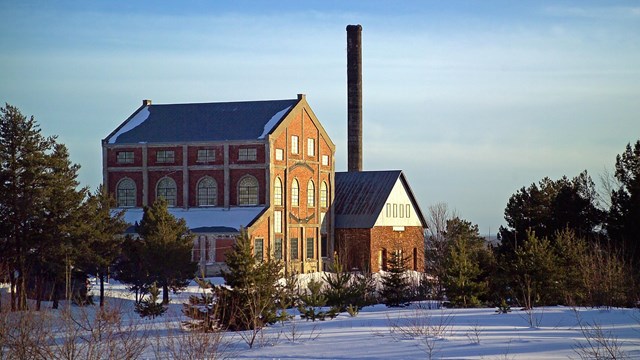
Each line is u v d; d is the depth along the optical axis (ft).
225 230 256.52
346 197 305.94
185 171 271.08
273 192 266.77
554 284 146.51
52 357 79.05
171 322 122.93
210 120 278.26
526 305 135.13
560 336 92.79
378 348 87.56
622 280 140.05
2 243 171.63
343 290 155.12
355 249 296.10
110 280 220.02
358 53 347.97
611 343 84.64
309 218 285.64
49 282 181.47
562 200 205.57
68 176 177.78
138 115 286.87
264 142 265.13
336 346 90.63
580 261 150.51
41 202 171.42
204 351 82.99
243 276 116.67
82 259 175.22
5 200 169.07
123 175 276.41
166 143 273.13
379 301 174.81
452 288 153.28
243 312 112.37
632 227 185.06
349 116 347.56
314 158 289.74
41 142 174.40
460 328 104.47
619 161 205.16
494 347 83.97
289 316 124.06
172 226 182.91
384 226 300.61
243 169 267.39
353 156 346.54
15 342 81.41
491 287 161.27
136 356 83.51
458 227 279.08
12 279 164.14
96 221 179.01
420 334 96.58
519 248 154.10
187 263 180.75
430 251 253.24
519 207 220.02
